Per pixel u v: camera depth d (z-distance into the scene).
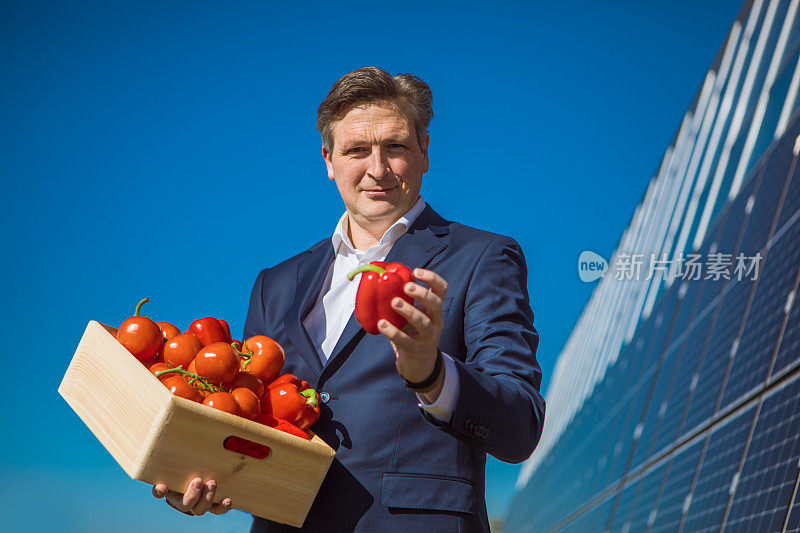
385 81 1.89
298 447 1.62
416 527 1.62
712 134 8.93
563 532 11.55
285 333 2.00
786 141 4.96
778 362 3.54
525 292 1.80
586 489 10.48
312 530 1.69
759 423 3.55
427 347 1.34
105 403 1.74
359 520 1.65
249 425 1.58
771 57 6.65
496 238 1.85
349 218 2.04
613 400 10.98
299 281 2.05
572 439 15.47
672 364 6.92
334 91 1.91
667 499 5.11
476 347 1.67
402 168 1.90
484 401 1.44
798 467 2.84
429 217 1.97
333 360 1.79
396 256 1.86
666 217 10.94
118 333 1.83
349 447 1.71
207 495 1.59
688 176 10.02
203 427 1.56
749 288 4.64
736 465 3.71
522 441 1.49
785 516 2.78
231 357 1.73
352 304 1.91
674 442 5.60
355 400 1.74
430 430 1.69
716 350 5.07
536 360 1.67
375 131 1.87
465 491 1.66
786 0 6.70
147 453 1.54
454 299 1.76
